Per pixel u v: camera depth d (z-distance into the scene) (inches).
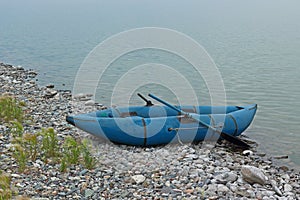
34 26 1818.4
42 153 341.7
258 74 840.9
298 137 464.1
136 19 2139.5
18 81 709.3
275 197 297.4
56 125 439.8
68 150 343.6
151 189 295.9
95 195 280.1
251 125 504.1
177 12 2691.9
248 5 3393.2
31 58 1017.5
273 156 408.2
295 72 858.8
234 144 427.5
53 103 549.3
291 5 3270.2
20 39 1376.7
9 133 389.4
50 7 3631.9
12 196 265.3
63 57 1029.8
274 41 1336.1
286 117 542.6
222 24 1898.4
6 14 2684.5
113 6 3523.6
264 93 689.0
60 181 296.5
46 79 768.3
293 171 373.1
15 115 438.0
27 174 302.4
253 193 297.4
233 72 862.5
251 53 1109.7
